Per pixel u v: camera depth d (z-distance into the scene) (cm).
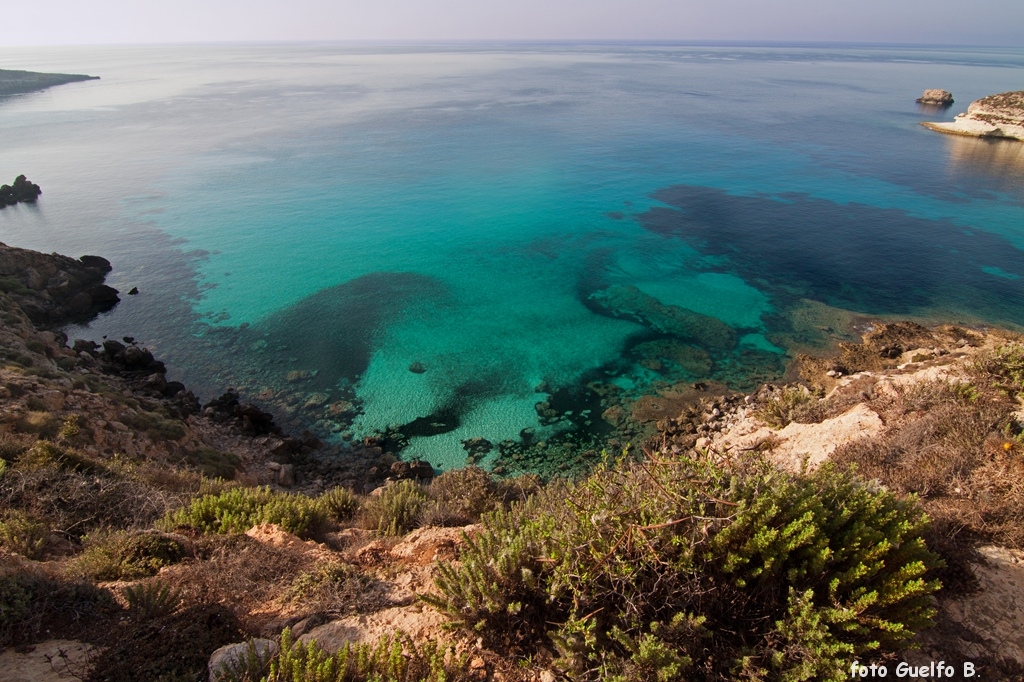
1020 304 3238
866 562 513
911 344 2742
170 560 766
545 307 3366
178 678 498
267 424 2297
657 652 441
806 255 4016
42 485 1020
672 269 3853
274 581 703
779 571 513
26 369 1966
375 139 8169
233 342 2970
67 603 598
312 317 3262
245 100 13025
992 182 5678
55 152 7375
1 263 3319
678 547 516
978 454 822
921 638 524
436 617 585
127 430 1791
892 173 6081
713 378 2584
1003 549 631
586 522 550
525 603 534
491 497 1349
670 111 10594
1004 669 496
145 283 3719
